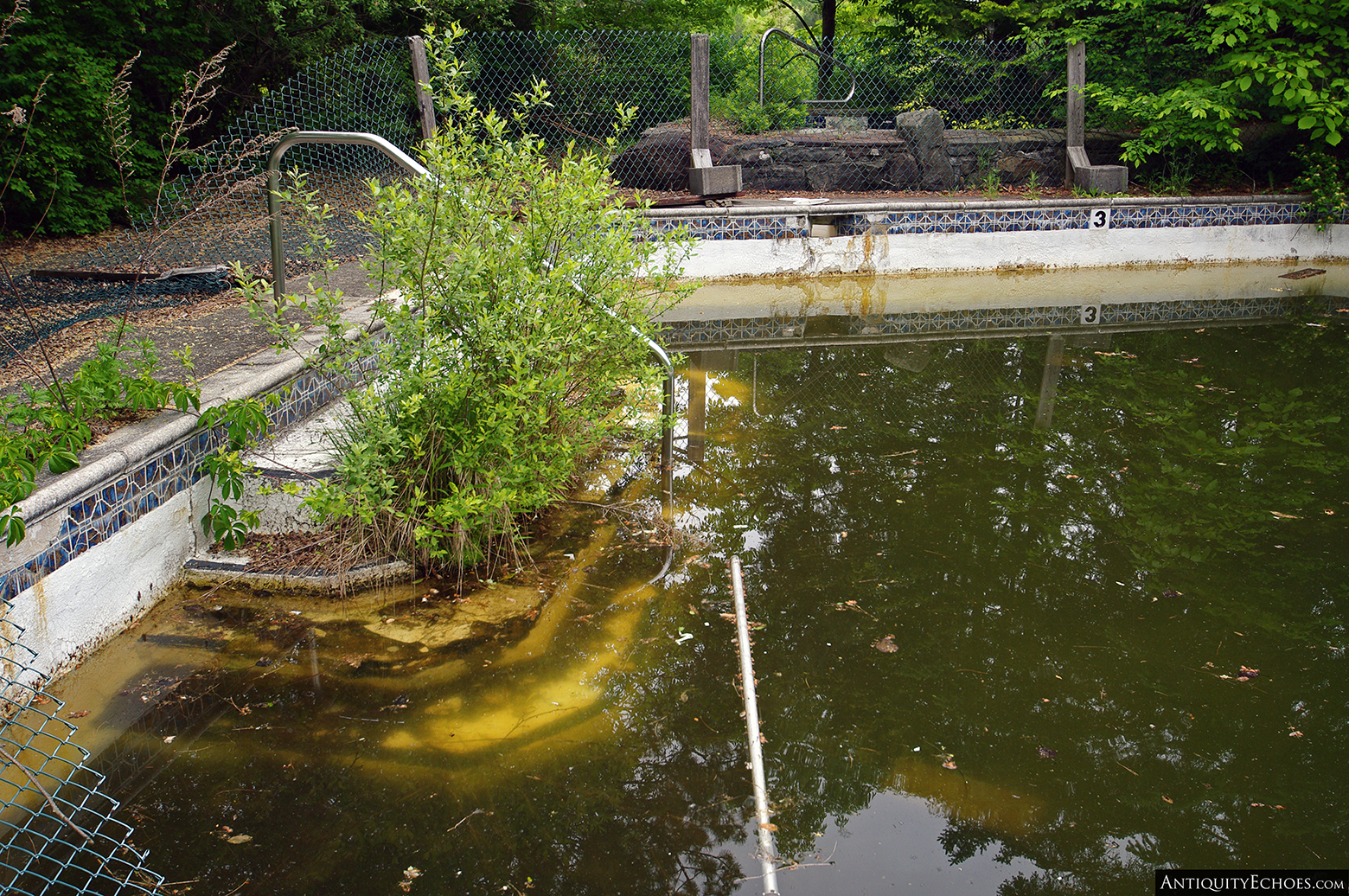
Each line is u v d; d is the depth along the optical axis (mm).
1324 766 2475
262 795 2340
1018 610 3244
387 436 3250
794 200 9492
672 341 6715
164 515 3221
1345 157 10008
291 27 11328
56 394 3021
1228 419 5102
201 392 3529
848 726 2621
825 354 6402
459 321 3479
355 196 8688
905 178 10352
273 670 2883
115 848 2154
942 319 7398
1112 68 10445
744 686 2770
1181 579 3449
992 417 5160
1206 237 9484
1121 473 4406
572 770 2445
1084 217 9234
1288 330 7012
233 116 11734
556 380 3459
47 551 2668
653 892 2033
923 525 3889
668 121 11883
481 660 2955
